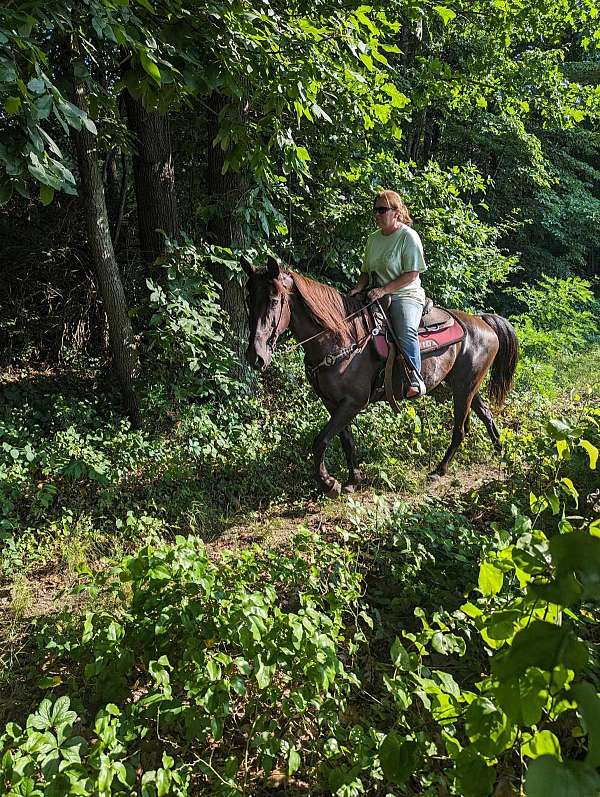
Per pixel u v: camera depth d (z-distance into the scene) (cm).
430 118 1487
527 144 1469
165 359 684
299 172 509
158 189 756
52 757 209
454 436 618
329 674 248
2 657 343
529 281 1811
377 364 541
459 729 248
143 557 297
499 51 1068
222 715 245
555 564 110
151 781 218
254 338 486
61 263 898
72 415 668
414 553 375
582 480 491
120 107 848
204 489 553
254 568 332
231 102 461
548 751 146
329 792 245
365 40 484
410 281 533
